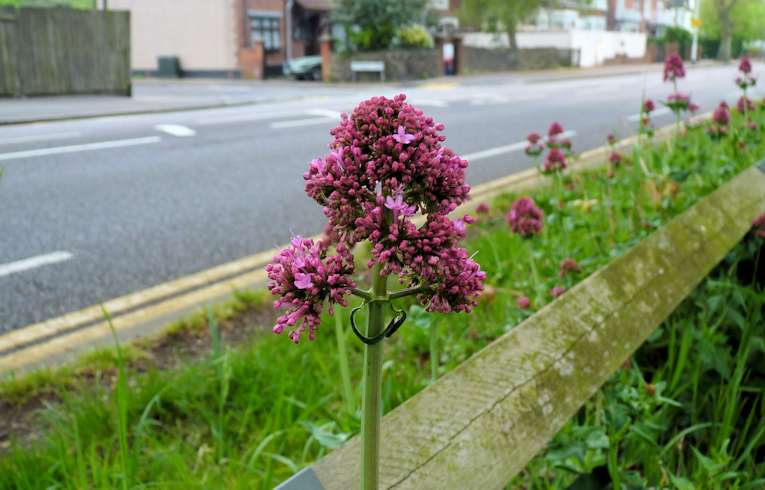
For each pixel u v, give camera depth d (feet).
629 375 8.50
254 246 18.40
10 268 16.48
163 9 115.75
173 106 55.21
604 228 13.74
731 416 7.75
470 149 33.45
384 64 99.35
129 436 9.02
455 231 3.17
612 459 6.18
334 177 3.21
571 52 138.92
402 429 4.03
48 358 11.85
